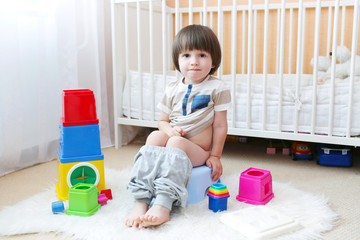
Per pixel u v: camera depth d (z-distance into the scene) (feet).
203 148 4.32
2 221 3.46
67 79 5.91
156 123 6.33
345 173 5.16
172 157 3.64
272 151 6.31
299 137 5.37
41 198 4.06
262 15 7.86
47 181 4.84
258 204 3.79
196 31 4.04
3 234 3.28
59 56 5.80
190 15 5.76
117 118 6.67
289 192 4.16
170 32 8.22
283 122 5.49
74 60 5.95
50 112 5.81
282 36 5.26
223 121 4.33
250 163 5.70
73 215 3.56
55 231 3.32
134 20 7.06
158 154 3.69
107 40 7.01
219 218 3.47
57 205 3.62
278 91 5.47
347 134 5.09
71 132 3.91
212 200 3.65
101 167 4.03
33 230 3.32
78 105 3.93
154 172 3.55
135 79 6.55
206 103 4.25
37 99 5.54
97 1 6.49
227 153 6.35
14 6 4.99
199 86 4.27
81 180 4.03
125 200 3.94
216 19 8.16
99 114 6.59
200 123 4.24
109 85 7.09
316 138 5.26
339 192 4.37
